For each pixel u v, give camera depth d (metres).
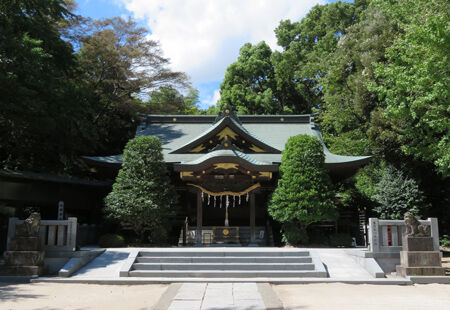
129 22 33.28
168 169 20.33
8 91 15.76
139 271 10.57
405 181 18.91
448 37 13.41
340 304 7.39
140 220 16.36
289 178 16.75
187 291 8.57
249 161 17.28
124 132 33.56
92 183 21.33
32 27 18.17
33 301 7.71
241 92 40.34
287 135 24.38
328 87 30.91
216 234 18.62
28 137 21.33
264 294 8.20
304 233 16.98
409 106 16.16
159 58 33.56
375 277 10.25
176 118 26.11
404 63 16.83
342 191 24.88
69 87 19.39
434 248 10.80
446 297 8.12
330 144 31.16
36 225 10.77
